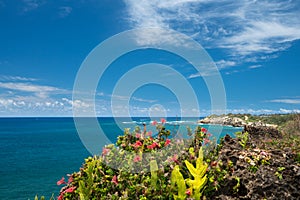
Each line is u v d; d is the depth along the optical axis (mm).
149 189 3309
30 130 88875
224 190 3521
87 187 3393
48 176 19562
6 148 40281
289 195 3336
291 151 4105
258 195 3365
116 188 3510
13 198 13953
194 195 3289
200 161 3354
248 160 3711
